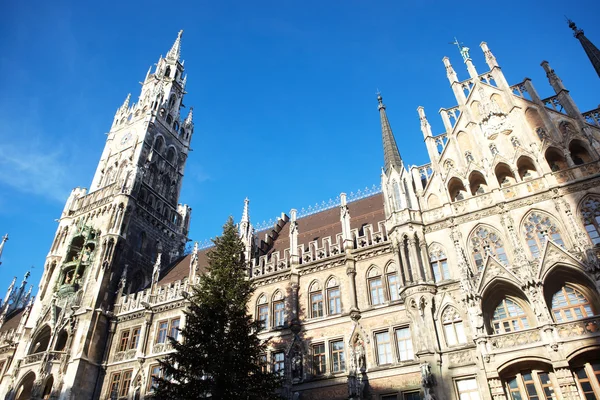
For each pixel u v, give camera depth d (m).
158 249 55.00
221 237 35.69
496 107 35.31
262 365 31.69
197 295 31.88
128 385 40.31
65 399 38.69
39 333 46.00
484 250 29.98
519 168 32.72
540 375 25.36
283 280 37.94
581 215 28.20
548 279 27.30
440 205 33.41
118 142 62.84
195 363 27.64
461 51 39.97
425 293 29.53
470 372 26.28
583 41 38.22
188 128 69.62
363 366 30.41
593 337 23.77
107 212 52.59
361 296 33.66
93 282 46.41
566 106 32.56
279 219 50.09
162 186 60.09
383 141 39.66
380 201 43.16
